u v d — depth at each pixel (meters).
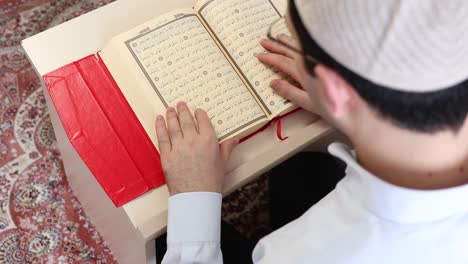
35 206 1.39
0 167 1.43
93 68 0.88
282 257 0.61
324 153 1.10
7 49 1.56
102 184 0.80
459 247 0.54
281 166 1.12
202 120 0.82
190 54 0.88
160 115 0.83
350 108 0.52
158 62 0.86
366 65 0.47
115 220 1.04
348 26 0.48
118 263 1.33
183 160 0.79
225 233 1.01
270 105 0.86
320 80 0.52
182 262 0.77
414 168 0.52
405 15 0.45
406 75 0.46
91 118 0.84
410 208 0.52
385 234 0.55
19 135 1.47
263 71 0.88
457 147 0.51
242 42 0.90
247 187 1.42
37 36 0.91
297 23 0.53
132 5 0.96
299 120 0.87
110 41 0.88
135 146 0.83
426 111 0.48
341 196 0.59
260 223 1.38
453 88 0.47
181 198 0.77
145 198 0.80
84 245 1.36
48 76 0.86
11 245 1.35
